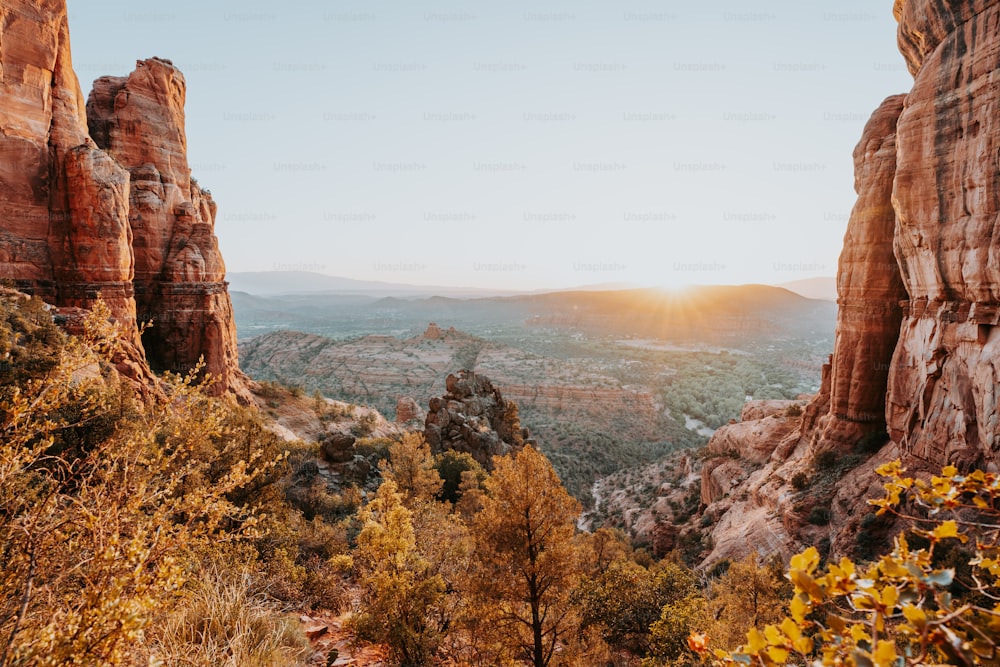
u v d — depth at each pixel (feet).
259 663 19.40
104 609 9.70
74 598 11.23
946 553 49.06
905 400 88.63
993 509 8.51
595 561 92.94
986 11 67.10
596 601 68.39
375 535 40.55
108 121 161.79
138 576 10.72
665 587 75.00
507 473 45.85
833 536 84.12
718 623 50.85
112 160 125.39
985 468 66.74
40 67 112.57
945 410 75.61
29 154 110.22
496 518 45.44
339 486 113.50
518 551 44.37
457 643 44.29
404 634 34.71
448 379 215.92
